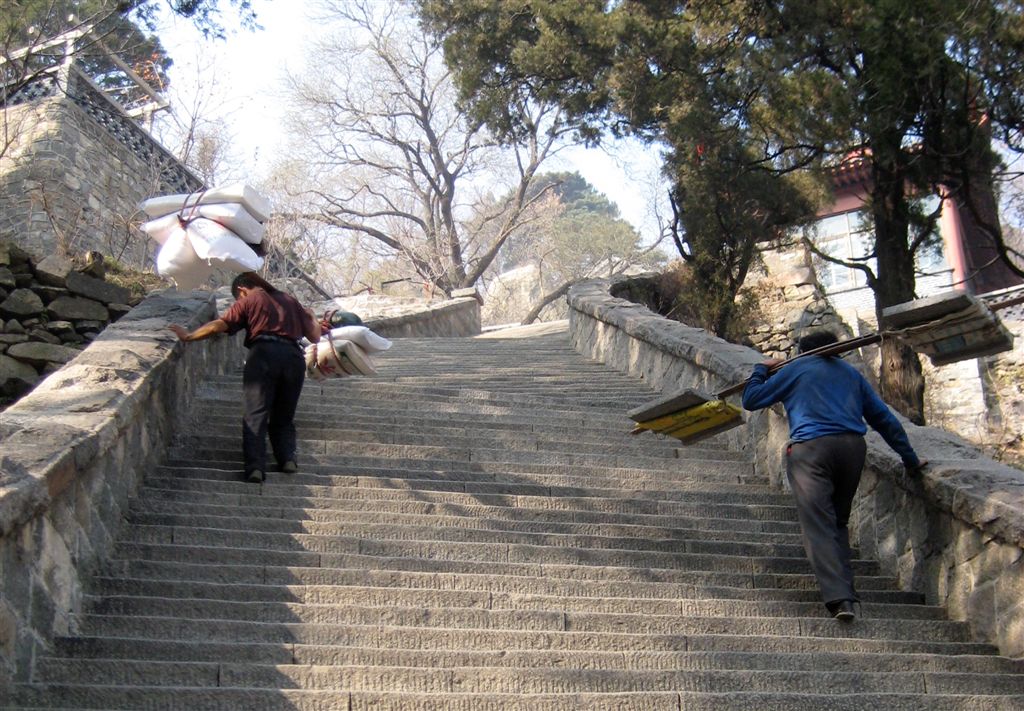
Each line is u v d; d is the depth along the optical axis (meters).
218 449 7.70
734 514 7.73
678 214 17.56
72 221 19.23
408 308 23.09
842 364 6.78
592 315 14.92
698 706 5.21
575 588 6.31
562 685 5.25
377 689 5.05
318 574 5.99
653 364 12.20
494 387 11.71
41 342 10.70
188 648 5.11
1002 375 20.73
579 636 5.71
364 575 6.05
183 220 7.69
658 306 20.33
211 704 4.70
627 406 10.65
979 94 13.16
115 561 5.84
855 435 6.53
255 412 7.22
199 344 9.07
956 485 6.56
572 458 8.44
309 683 5.00
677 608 6.23
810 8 13.42
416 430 8.66
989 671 5.92
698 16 15.30
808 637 6.05
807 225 16.14
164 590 5.64
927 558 6.84
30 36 19.66
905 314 6.07
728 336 17.88
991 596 6.30
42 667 4.82
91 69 24.52
